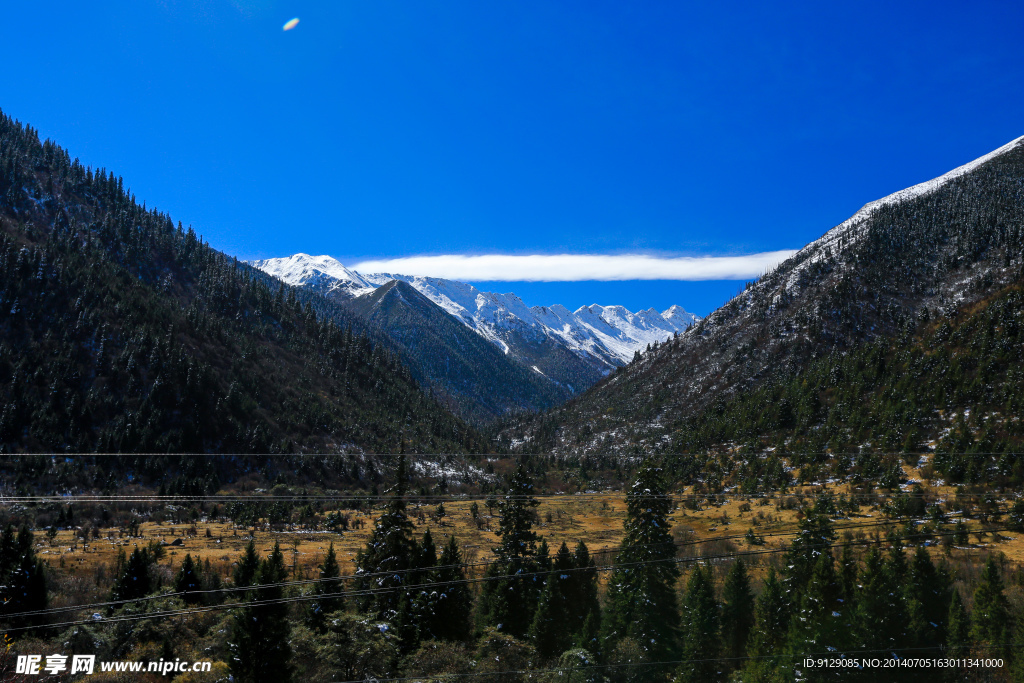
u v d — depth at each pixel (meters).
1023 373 118.81
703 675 36.66
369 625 33.41
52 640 31.05
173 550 67.75
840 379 156.12
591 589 41.03
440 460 160.25
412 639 35.00
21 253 147.50
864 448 111.06
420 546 41.69
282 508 98.19
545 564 42.91
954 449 94.19
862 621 35.31
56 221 192.50
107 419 123.75
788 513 82.94
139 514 93.62
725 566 52.44
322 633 32.75
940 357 140.62
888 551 45.19
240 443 134.38
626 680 35.69
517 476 48.12
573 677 33.06
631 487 42.91
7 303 134.38
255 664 28.92
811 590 38.34
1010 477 81.88
